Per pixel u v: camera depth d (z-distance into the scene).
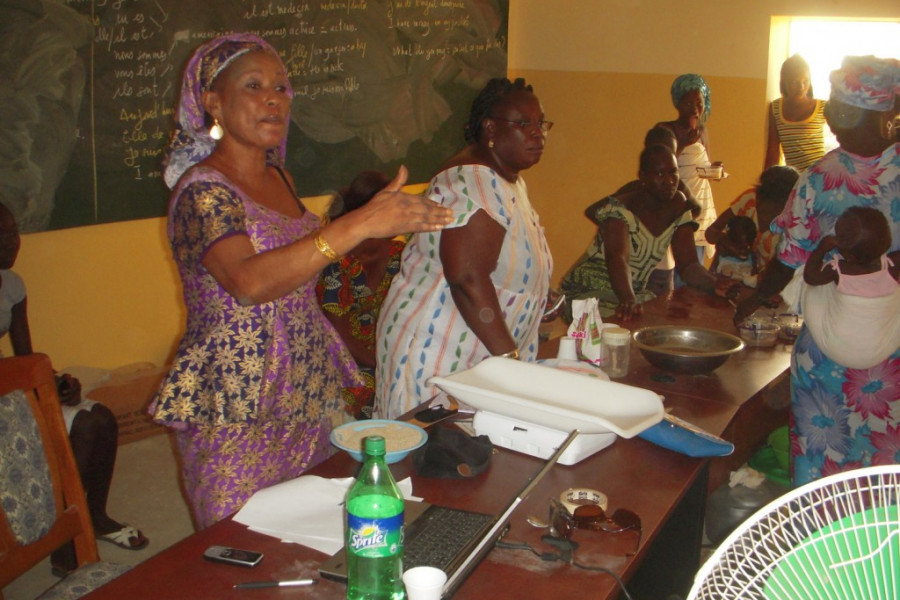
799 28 5.45
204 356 1.55
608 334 2.11
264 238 1.57
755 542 0.93
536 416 1.50
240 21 3.75
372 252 2.58
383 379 2.10
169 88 3.49
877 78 2.02
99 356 3.49
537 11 5.60
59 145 3.16
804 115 4.75
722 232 3.81
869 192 2.12
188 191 1.50
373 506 1.08
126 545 2.67
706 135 4.82
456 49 5.14
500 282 1.98
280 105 1.59
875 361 2.14
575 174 5.70
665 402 1.96
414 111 4.91
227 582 1.13
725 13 5.06
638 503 1.39
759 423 2.45
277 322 1.59
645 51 5.32
